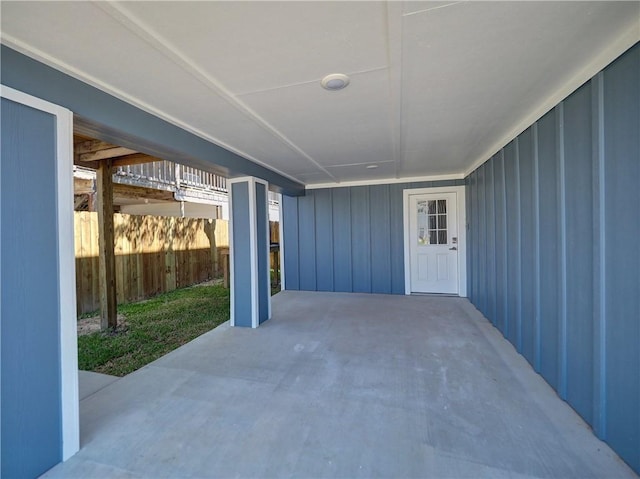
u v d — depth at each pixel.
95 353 3.37
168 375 2.79
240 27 1.50
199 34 1.54
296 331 3.98
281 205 6.80
